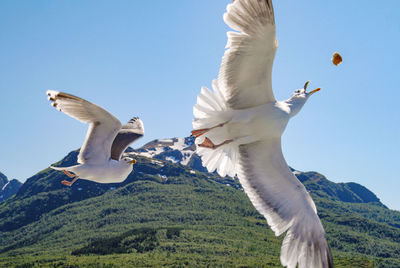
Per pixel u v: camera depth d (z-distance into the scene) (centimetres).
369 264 7538
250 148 1036
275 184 1005
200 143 1045
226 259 6962
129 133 1122
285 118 948
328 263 891
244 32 842
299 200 969
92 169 907
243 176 1041
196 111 1000
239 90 948
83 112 873
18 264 7506
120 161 954
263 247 8000
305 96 998
